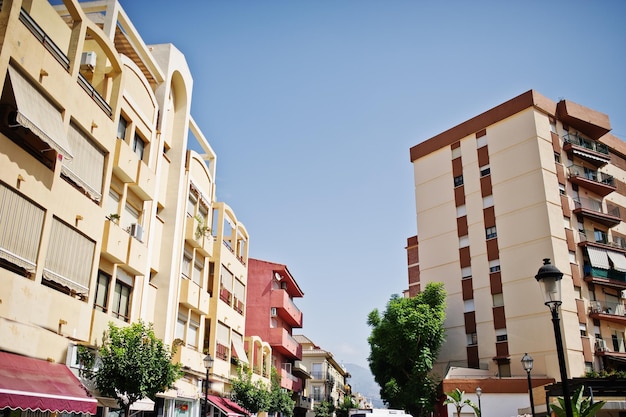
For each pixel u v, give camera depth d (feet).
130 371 49.55
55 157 46.70
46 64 45.21
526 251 117.60
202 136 97.50
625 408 64.85
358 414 64.08
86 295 51.21
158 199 75.31
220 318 94.17
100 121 53.93
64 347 46.93
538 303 112.37
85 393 43.98
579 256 119.85
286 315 159.33
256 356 124.16
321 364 232.12
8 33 40.75
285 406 126.62
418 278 180.34
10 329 40.24
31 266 43.24
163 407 73.92
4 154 40.42
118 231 58.18
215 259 94.94
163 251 75.87
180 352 74.74
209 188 95.96
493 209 126.62
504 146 128.16
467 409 106.93
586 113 131.95
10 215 41.11
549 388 69.21
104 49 56.49
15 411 41.39
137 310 65.72
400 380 123.03
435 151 145.28
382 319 127.85
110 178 55.77
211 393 92.17
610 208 136.26
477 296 124.57
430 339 117.80
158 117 74.33
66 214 47.73
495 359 116.16
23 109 40.47
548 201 117.29
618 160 148.56
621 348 119.85
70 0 50.70
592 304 117.39
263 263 152.76
